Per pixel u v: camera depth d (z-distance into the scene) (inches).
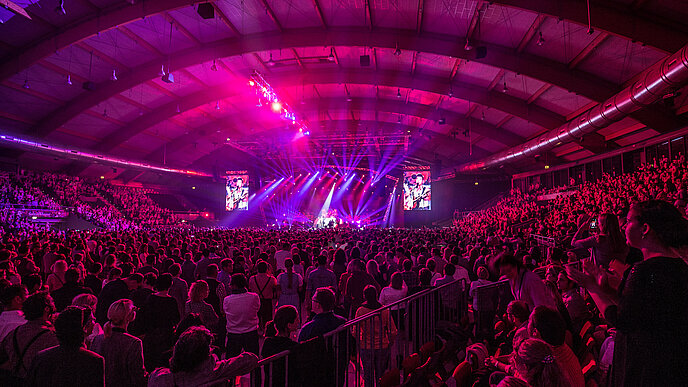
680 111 737.0
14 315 145.7
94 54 861.2
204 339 105.2
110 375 128.5
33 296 131.2
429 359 169.6
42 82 936.9
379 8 703.7
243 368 111.2
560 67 742.5
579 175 1231.5
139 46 855.7
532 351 106.9
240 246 499.2
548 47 701.3
